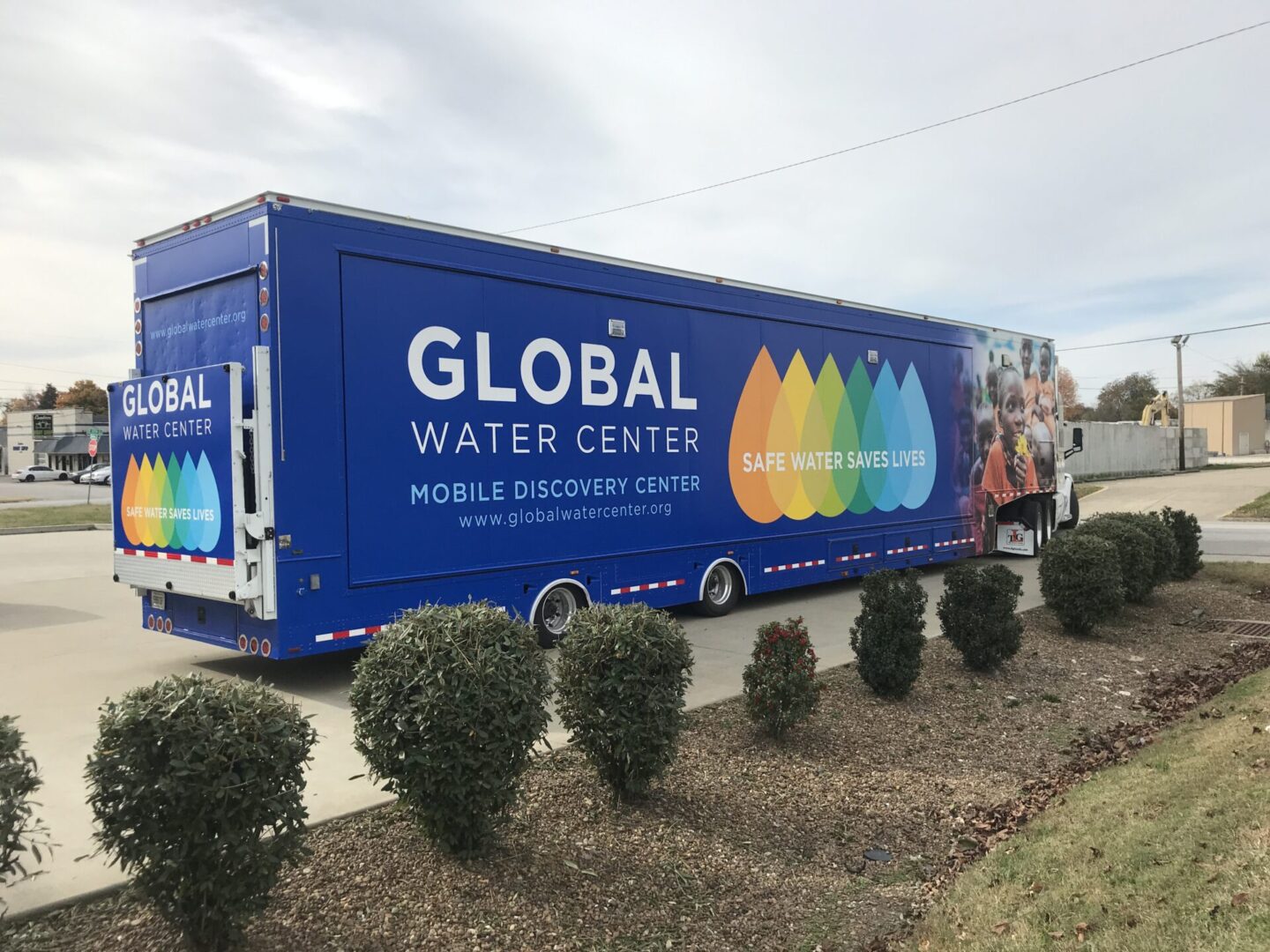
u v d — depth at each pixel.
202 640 6.94
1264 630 9.72
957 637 7.64
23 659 8.16
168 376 6.81
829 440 11.30
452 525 7.30
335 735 5.83
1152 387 93.94
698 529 9.62
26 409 110.50
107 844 2.82
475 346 7.48
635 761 4.54
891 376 12.30
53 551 18.67
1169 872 3.54
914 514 12.70
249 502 6.29
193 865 2.87
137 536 7.18
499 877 3.72
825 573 11.25
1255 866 3.37
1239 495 30.91
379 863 3.77
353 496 6.65
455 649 3.66
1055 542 9.45
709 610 10.04
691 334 9.53
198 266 6.86
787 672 5.69
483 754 3.63
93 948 3.08
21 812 2.89
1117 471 45.22
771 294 10.48
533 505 7.95
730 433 9.98
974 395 13.90
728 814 4.67
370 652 3.78
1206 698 7.09
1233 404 88.12
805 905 3.90
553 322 8.12
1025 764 5.73
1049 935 3.27
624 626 4.56
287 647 6.29
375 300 6.80
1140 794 4.57
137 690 2.96
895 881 4.20
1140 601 10.75
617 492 8.74
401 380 6.96
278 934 3.19
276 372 6.24
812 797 5.00
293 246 6.34
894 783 5.29
